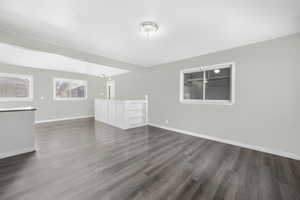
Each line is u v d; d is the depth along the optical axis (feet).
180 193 4.91
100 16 6.02
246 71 9.05
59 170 6.25
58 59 12.09
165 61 13.58
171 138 11.22
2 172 6.03
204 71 11.32
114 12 5.73
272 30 7.14
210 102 10.91
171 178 5.79
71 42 8.93
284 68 7.70
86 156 7.74
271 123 8.18
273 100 8.09
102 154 8.04
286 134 7.71
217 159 7.55
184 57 12.12
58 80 18.52
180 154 8.18
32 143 8.40
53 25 6.81
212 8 5.40
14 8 5.41
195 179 5.75
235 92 9.55
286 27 6.82
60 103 18.83
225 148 9.11
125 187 5.17
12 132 7.75
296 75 7.36
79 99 20.75
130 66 14.69
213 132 10.76
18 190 4.90
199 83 11.76
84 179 5.61
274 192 5.03
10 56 11.10
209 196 4.78
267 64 8.26
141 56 11.96
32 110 8.41
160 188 5.16
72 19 6.26
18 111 7.94
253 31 7.27
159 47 9.73
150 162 7.16
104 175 5.92
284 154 7.77
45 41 8.77
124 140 10.64
